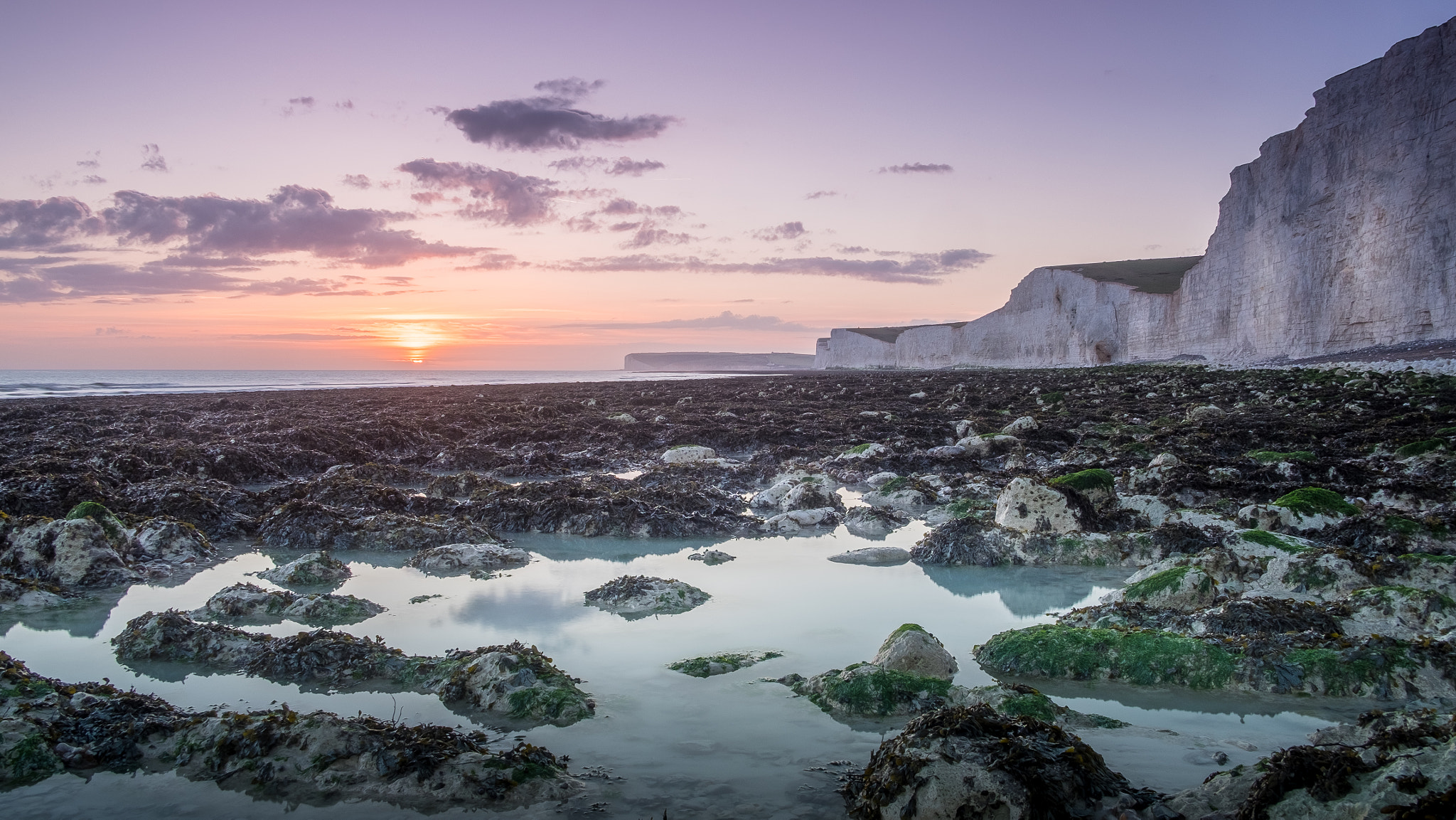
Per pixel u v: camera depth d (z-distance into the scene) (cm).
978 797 484
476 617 956
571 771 580
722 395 5431
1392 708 682
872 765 538
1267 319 6212
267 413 3803
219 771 575
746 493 1994
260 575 1184
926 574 1170
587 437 3073
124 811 533
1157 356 8131
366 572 1200
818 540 1418
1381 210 5191
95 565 1136
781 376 11975
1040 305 10681
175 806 538
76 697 662
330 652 779
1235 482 1648
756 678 759
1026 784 490
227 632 843
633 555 1303
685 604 1001
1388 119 5178
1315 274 5728
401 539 1361
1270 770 488
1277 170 6275
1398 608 823
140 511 1529
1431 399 2894
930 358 13862
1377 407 2936
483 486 1880
